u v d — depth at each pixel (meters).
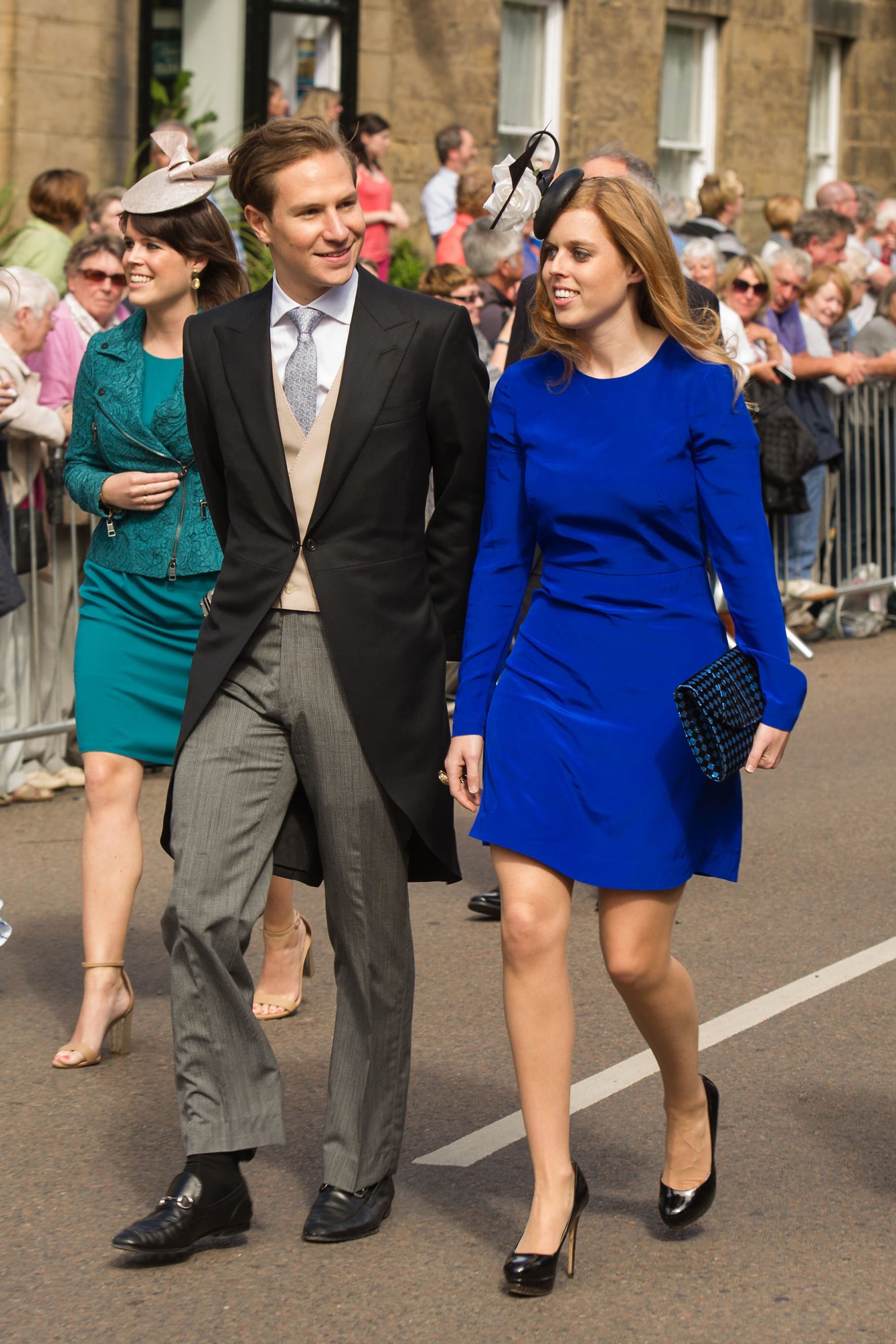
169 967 9.32
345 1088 6.32
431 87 24.94
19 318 11.77
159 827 11.80
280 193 5.92
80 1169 6.97
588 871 5.80
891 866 10.94
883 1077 7.76
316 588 6.05
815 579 17.86
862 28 32.12
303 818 6.38
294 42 23.31
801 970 9.08
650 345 5.96
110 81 21.12
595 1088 7.65
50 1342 5.71
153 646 7.94
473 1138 7.20
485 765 6.03
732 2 29.47
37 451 12.27
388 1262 6.19
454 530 6.29
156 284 7.88
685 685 5.61
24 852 11.34
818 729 14.55
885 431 18.36
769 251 18.70
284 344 6.14
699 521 5.98
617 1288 6.00
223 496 6.48
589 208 5.79
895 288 18.14
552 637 6.02
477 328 14.70
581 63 27.30
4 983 9.04
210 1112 6.12
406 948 6.32
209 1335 5.74
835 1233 6.39
